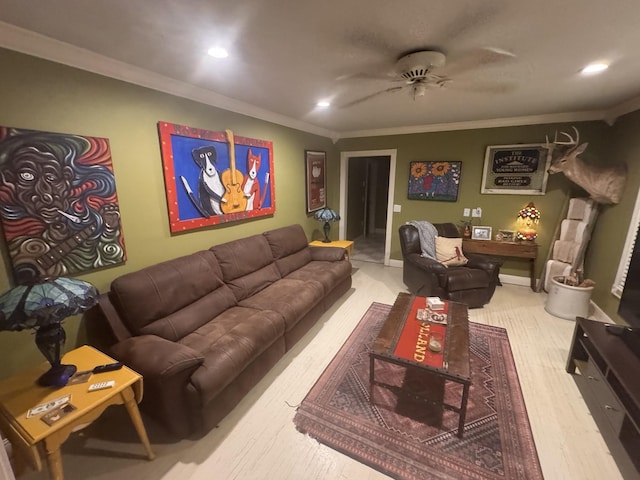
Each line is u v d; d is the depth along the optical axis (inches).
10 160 59.5
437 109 128.8
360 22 56.5
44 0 47.8
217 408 68.2
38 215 64.3
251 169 126.1
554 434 68.0
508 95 106.2
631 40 63.6
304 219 174.1
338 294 135.9
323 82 92.1
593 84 93.3
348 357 96.7
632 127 114.0
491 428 69.6
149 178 88.3
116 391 54.7
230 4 49.9
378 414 73.9
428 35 62.0
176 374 62.0
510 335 109.3
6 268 61.2
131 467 60.8
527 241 152.1
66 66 67.2
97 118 74.1
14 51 59.1
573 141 131.4
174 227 96.2
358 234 276.5
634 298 79.0
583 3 50.1
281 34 61.1
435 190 173.3
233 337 77.7
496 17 54.9
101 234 76.1
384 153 185.8
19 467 57.8
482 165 160.2
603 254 126.2
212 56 72.2
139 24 56.5
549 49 68.3
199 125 102.8
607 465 61.0
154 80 85.0
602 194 121.8
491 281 131.3
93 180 73.4
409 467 60.6
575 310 119.5
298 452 64.1
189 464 61.5
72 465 61.1
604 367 71.1
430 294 129.0
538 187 149.8
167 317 81.1
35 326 52.6
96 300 60.0
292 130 154.1
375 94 104.3
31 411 49.8
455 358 68.4
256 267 114.9
